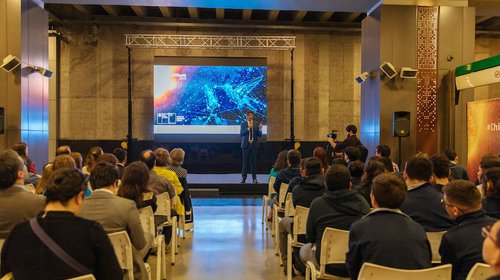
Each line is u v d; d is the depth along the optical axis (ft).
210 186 31.01
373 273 6.35
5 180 7.93
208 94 37.58
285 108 38.75
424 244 6.94
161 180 14.08
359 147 19.26
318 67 39.06
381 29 23.73
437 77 24.03
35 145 23.88
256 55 38.34
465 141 23.70
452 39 24.13
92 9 36.52
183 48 37.14
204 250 16.51
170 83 37.45
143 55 37.76
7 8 22.00
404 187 7.24
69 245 5.48
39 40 24.45
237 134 37.68
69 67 37.40
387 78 23.80
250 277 13.48
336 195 9.29
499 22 37.91
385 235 6.82
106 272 5.82
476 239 6.54
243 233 19.30
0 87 21.81
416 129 23.82
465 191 6.72
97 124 37.68
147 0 24.64
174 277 13.44
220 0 24.64
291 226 12.98
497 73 19.93
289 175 16.19
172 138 37.52
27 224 5.59
